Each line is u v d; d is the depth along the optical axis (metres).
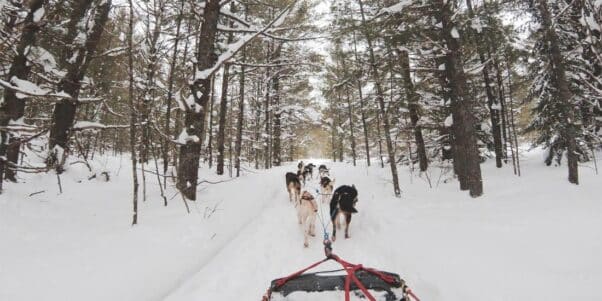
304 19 10.43
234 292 4.34
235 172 17.86
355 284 3.45
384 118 10.75
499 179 11.94
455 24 9.41
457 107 9.63
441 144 16.34
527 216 6.26
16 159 7.58
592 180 9.38
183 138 8.73
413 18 9.58
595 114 12.55
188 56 11.27
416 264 4.91
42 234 5.30
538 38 12.04
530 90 13.63
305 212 7.09
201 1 9.79
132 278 4.41
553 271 3.92
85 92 10.89
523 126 19.73
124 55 8.86
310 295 3.46
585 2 3.49
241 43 8.85
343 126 31.53
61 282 4.01
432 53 11.31
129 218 6.84
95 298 3.82
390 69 10.73
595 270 3.76
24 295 3.63
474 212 7.24
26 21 6.14
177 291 4.29
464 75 9.47
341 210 7.02
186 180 8.81
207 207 8.38
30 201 6.52
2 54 5.73
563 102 9.47
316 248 6.27
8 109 5.91
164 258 5.22
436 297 4.03
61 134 8.59
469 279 4.10
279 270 5.16
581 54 10.81
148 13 7.44
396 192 10.43
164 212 7.48
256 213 9.09
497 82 15.45
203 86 9.05
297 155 49.59
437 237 5.78
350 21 10.33
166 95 12.09
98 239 5.49
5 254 4.41
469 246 5.12
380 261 5.44
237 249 5.86
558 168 12.48
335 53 11.58
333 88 13.03
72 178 9.26
